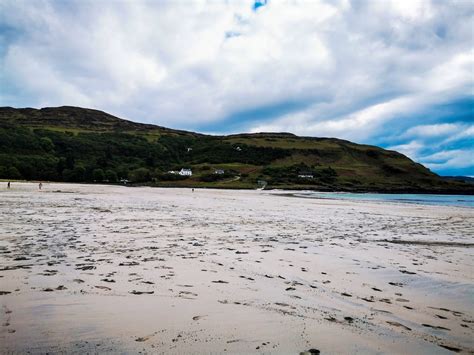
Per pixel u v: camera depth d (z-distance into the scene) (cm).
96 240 975
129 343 355
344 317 464
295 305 503
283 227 1442
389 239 1193
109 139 16238
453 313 499
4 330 373
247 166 14775
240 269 709
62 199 2753
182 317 434
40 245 870
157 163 15000
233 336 384
